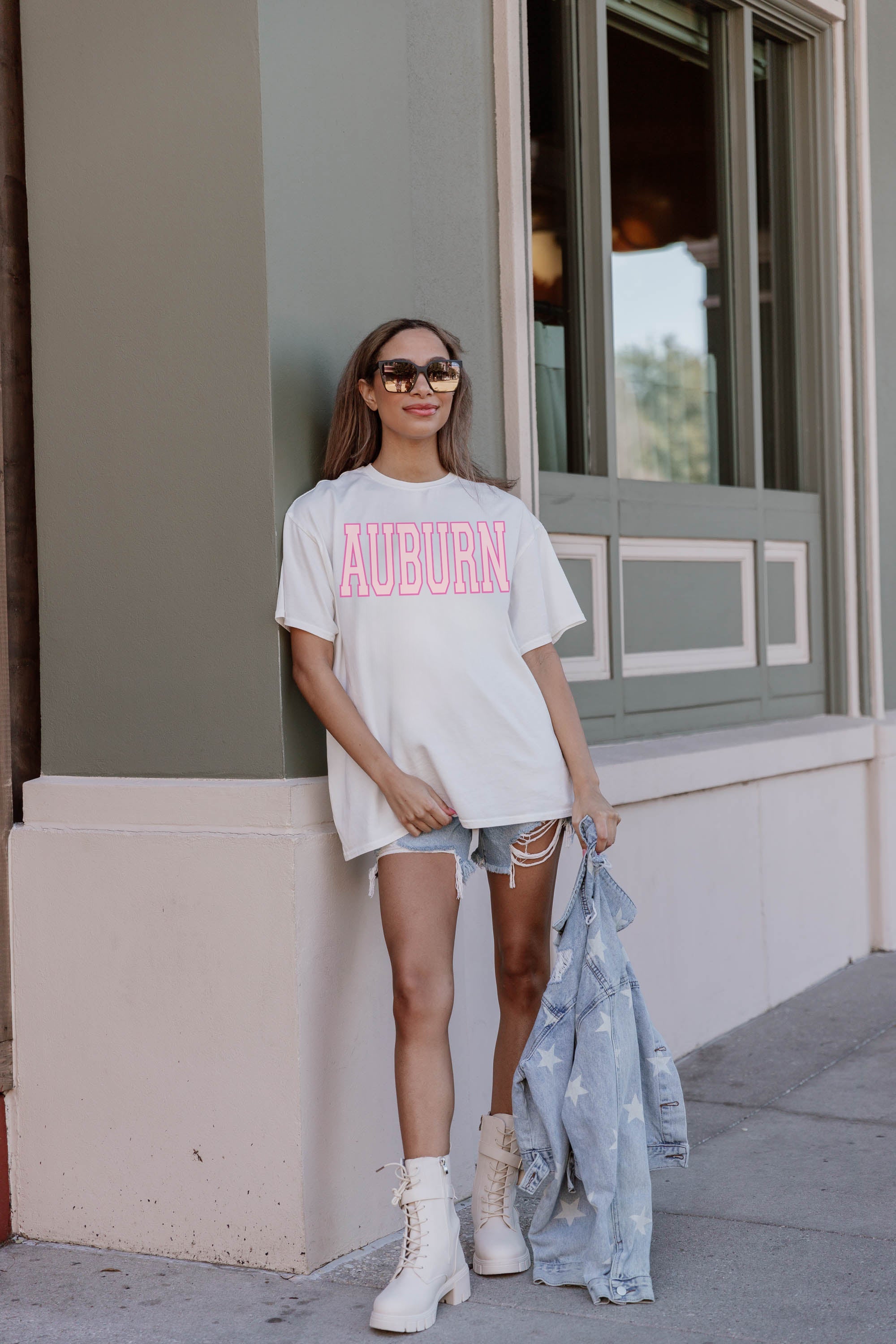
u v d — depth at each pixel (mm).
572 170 4156
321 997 2643
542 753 2596
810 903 4750
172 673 2779
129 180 2803
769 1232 2762
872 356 5199
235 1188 2660
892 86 5484
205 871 2666
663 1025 3936
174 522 2770
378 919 2801
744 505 4707
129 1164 2775
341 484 2619
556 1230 2588
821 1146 3252
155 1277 2639
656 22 4504
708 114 4758
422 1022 2473
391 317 3020
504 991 2688
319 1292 2531
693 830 4102
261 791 2643
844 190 5133
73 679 2914
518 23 3488
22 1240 2893
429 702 2502
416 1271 2391
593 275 4129
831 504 5176
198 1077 2689
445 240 3281
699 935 4109
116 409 2836
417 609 2521
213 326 2705
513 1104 2559
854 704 5203
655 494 4270
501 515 2654
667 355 4555
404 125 3086
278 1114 2605
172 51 2740
